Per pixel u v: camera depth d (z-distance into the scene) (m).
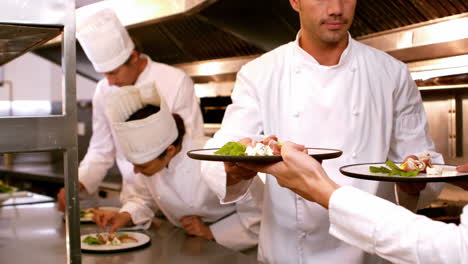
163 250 1.84
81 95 5.05
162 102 1.98
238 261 1.68
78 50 4.14
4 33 1.06
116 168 4.20
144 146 1.95
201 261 1.69
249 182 1.49
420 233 0.86
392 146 1.67
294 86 1.58
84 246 1.85
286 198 1.58
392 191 1.62
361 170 1.30
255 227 2.06
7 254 1.67
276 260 1.61
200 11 2.78
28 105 5.26
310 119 1.55
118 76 2.65
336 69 1.54
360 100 1.54
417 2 2.05
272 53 1.68
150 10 3.16
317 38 1.48
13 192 2.92
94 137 2.89
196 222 2.08
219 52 3.49
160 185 2.11
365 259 1.53
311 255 1.57
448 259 0.83
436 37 1.98
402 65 1.64
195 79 3.70
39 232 2.00
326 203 0.99
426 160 1.35
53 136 1.03
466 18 1.86
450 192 2.22
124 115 2.03
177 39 3.57
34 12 1.00
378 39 2.26
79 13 2.94
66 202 1.06
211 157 1.14
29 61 5.40
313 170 1.01
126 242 1.92
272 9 2.54
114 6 3.44
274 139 1.28
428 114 2.45
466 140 2.29
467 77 2.08
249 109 1.61
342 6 1.37
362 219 0.92
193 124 2.73
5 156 4.95
